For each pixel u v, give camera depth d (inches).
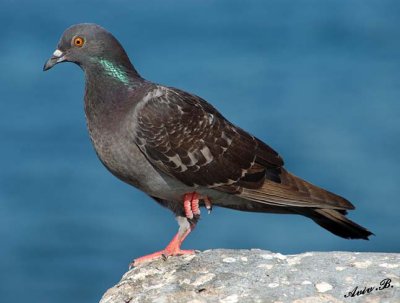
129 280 315.6
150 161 348.8
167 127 349.7
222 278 303.1
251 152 362.3
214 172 354.6
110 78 353.1
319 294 288.5
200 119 357.1
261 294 291.1
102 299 313.1
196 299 293.4
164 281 309.0
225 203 368.8
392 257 311.9
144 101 350.9
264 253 321.4
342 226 354.9
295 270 304.7
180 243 347.3
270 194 356.5
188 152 351.6
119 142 347.9
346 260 310.7
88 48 354.6
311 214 361.1
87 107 354.9
